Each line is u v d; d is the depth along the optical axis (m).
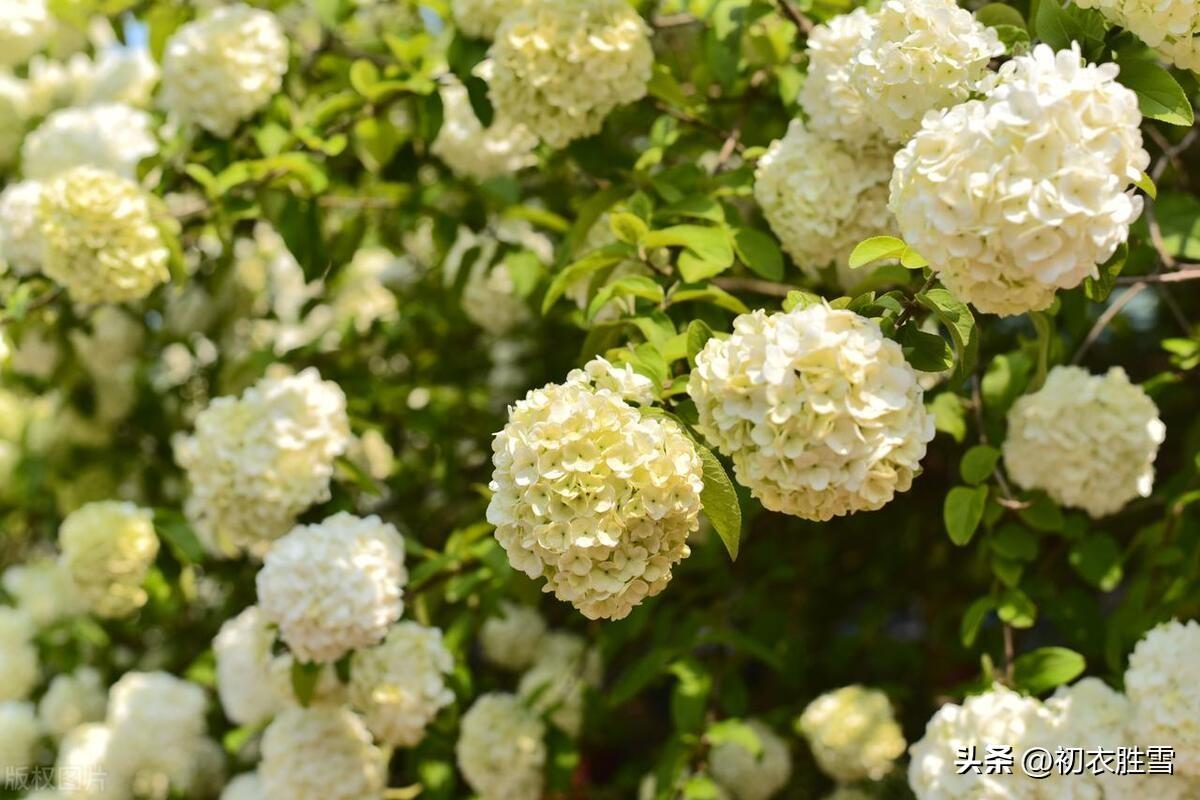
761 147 2.73
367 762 2.67
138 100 4.08
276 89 3.06
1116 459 2.35
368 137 3.15
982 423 2.44
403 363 3.95
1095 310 3.75
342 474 2.77
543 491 1.55
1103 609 3.90
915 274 2.26
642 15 2.96
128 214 2.75
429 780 2.93
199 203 3.04
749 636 3.13
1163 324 3.88
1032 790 2.05
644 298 2.27
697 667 2.82
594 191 3.21
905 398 1.52
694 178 2.54
